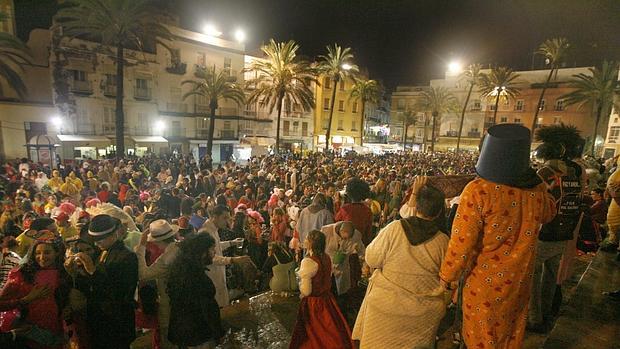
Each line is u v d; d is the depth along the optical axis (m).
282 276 4.93
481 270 2.11
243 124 43.88
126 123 33.06
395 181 11.04
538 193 2.08
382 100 71.25
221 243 4.90
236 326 4.14
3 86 25.47
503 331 2.08
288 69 32.31
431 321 2.36
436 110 55.47
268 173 15.71
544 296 3.44
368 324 2.51
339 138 54.75
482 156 2.12
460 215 2.12
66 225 6.18
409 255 2.36
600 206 7.07
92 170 15.98
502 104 55.28
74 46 28.64
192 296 3.04
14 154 25.80
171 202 8.56
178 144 37.59
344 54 39.69
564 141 3.38
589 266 4.64
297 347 3.26
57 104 28.06
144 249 3.69
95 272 3.11
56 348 3.01
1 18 23.53
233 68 42.19
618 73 33.72
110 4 20.11
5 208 7.62
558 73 52.53
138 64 33.28
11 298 2.94
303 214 5.06
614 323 3.25
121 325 3.11
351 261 3.97
